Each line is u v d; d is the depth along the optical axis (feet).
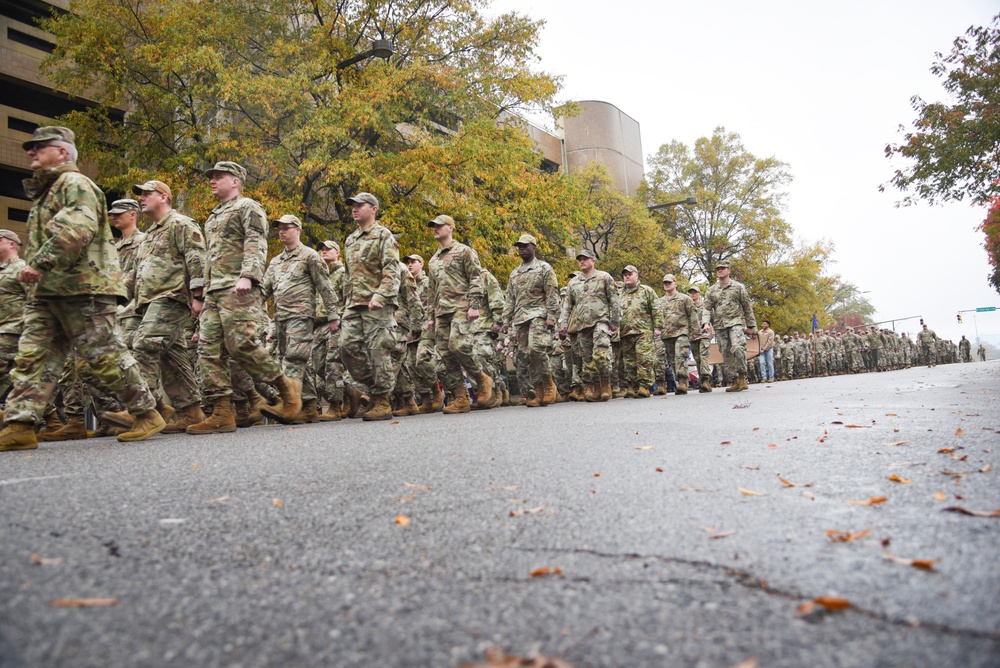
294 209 51.06
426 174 53.36
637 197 130.62
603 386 37.63
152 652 4.81
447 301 29.53
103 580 6.26
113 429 24.21
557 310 35.17
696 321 47.67
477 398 32.09
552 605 5.54
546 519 8.27
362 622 5.29
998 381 35.29
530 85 65.67
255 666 4.60
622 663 4.50
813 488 9.45
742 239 127.85
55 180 17.37
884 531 7.16
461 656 4.68
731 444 14.12
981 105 57.21
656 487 9.87
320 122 49.98
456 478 11.02
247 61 57.00
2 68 65.72
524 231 65.41
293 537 7.71
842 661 4.39
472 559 6.82
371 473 11.64
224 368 21.68
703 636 4.86
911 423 16.65
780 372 84.89
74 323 17.54
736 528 7.54
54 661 4.67
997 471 9.98
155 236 21.93
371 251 25.45
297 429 21.27
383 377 25.40
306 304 26.13
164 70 51.37
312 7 59.06
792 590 5.63
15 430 16.69
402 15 63.00
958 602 5.18
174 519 8.54
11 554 6.99
